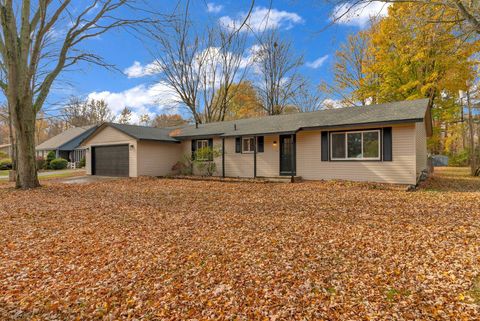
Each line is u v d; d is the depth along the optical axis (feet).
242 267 12.76
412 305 9.43
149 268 12.90
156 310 9.67
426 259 12.87
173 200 29.81
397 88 58.54
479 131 62.69
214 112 98.07
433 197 27.81
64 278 12.10
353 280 11.29
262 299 10.14
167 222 20.48
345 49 76.48
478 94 55.06
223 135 50.78
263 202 27.45
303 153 45.32
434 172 63.93
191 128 65.21
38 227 19.51
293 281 11.35
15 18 38.58
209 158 55.67
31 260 14.02
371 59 70.23
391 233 16.63
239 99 103.55
